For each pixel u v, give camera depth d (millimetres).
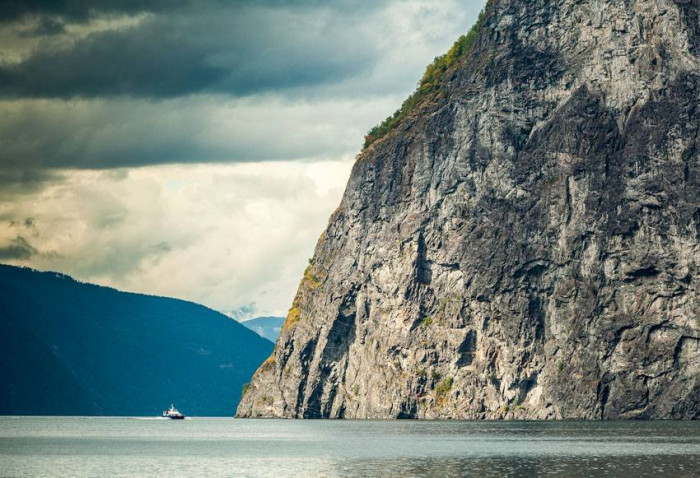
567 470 146125
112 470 160625
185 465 166875
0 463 173125
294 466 161250
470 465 154750
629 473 141250
